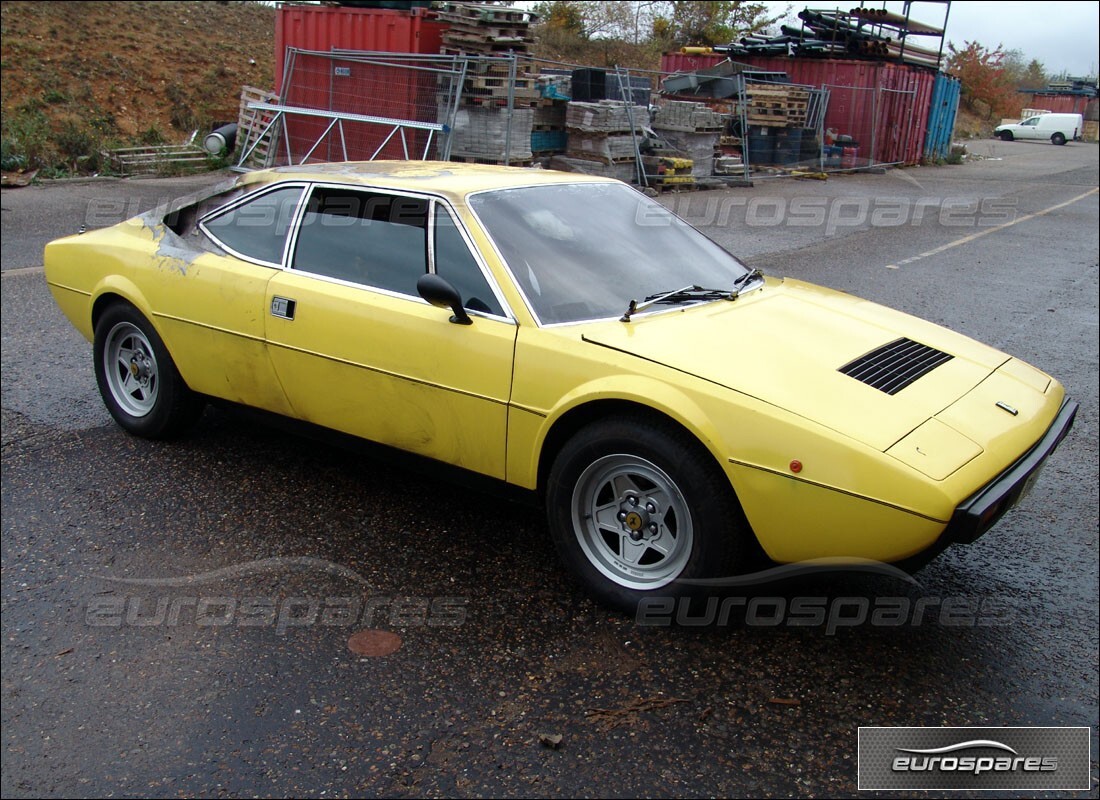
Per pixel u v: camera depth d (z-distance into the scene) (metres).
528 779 2.61
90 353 6.48
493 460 3.58
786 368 3.22
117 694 2.98
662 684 3.03
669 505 3.24
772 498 2.96
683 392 3.08
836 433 2.91
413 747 2.73
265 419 4.44
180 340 4.48
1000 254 11.85
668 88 20.62
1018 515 4.43
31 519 4.07
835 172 22.81
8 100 18.03
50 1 22.25
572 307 3.54
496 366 3.46
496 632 3.30
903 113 25.86
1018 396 3.49
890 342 3.66
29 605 3.45
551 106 15.77
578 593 3.56
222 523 4.06
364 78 14.97
